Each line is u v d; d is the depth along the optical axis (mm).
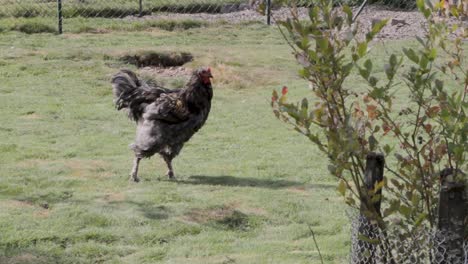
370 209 5660
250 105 15352
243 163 11555
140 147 10438
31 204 9383
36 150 11805
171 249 8219
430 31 5590
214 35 21828
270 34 22234
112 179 10531
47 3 25203
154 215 9133
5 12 23469
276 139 13008
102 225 8797
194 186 10320
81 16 24047
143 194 9867
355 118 5621
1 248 8008
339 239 8578
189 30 22453
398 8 25781
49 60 17938
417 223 5406
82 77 16938
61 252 8016
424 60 5250
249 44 20859
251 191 10125
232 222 9070
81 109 14617
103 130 13273
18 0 25391
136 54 18453
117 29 22062
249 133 13359
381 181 5648
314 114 5312
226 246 8352
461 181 5348
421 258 5602
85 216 8969
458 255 5312
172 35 21562
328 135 5320
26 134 12797
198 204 9539
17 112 14188
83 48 19000
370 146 5684
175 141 10523
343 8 5371
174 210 9320
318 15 5434
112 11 24766
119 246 8266
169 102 10422
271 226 9016
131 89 10867
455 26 5734
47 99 15203
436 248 5367
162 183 10414
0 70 17047
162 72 17703
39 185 10125
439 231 5355
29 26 21156
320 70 5215
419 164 5672
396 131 5656
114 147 12250
